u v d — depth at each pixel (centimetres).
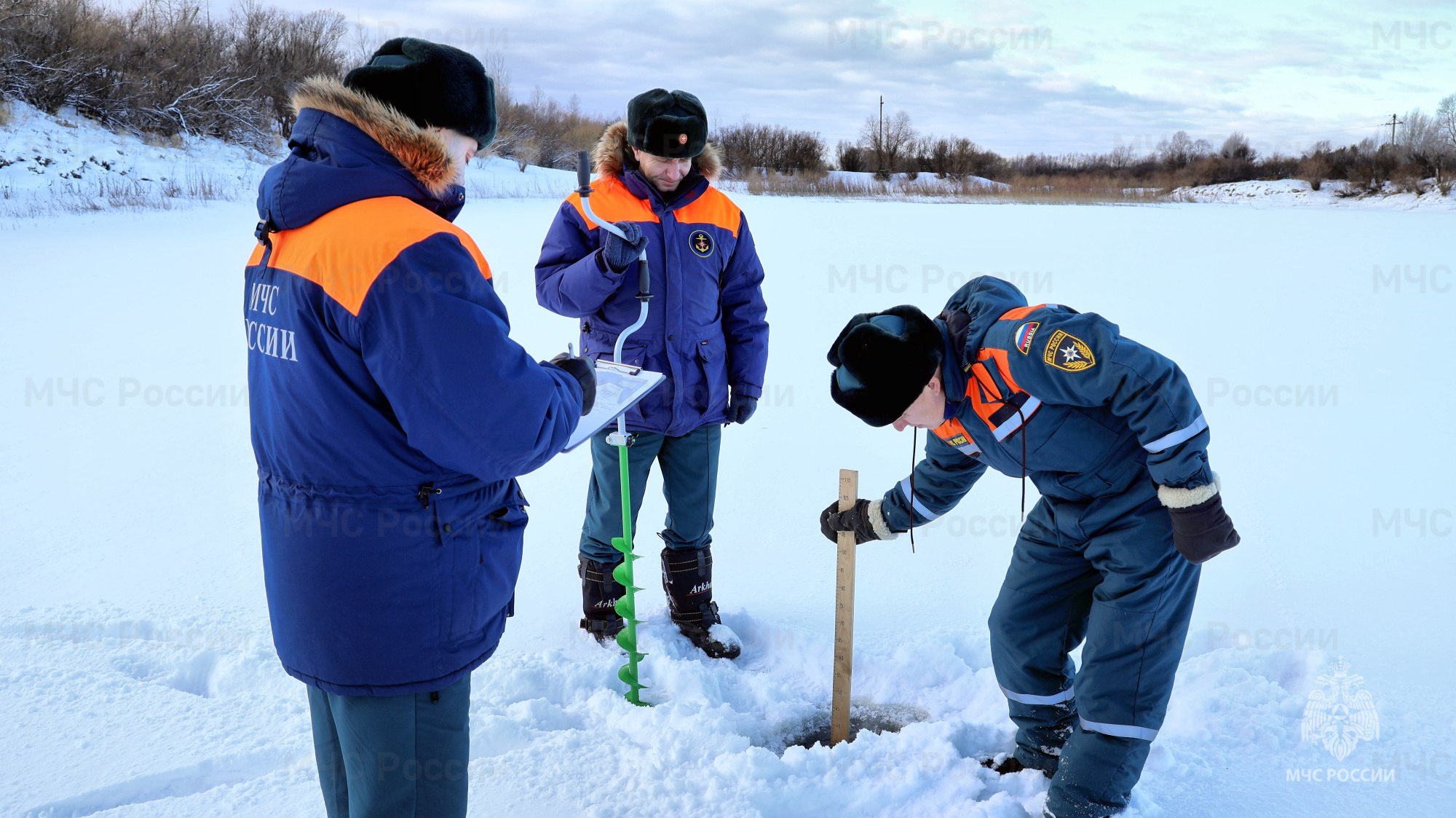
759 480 455
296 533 162
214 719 252
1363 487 427
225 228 1306
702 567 314
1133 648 206
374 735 169
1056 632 231
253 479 441
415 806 173
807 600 338
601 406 195
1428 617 309
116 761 233
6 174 1515
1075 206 2725
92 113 1831
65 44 1820
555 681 283
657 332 293
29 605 315
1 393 567
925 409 208
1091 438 203
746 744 251
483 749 250
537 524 405
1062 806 212
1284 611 314
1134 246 1404
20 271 949
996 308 208
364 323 148
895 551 375
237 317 769
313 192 154
